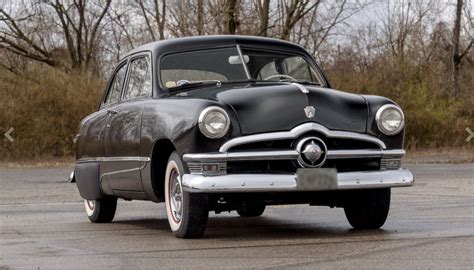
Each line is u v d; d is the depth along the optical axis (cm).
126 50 4784
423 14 5388
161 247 751
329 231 866
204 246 750
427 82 4478
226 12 3894
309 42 4453
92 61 4909
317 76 952
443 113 4341
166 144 835
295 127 768
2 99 3691
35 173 2497
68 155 3678
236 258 670
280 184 756
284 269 606
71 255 710
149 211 1205
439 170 2478
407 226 897
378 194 846
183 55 912
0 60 4722
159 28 4481
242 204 827
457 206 1177
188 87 881
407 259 643
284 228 912
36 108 3703
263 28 4159
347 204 879
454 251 683
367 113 806
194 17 3956
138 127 868
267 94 787
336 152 777
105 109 1007
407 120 4284
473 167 2686
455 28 5175
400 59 4509
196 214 781
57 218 1105
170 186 820
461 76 4984
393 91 4409
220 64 904
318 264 626
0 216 1137
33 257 700
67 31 4859
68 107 3731
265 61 920
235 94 791
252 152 758
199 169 759
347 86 4388
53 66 4672
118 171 927
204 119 755
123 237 852
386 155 802
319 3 4344
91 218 1044
